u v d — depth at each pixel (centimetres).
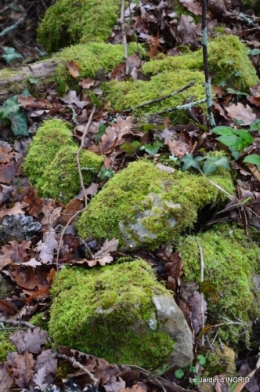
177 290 132
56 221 150
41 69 184
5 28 275
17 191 161
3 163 167
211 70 181
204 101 160
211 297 134
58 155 160
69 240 145
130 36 205
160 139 161
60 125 171
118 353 125
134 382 123
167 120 168
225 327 133
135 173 147
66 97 182
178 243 139
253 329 138
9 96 180
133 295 122
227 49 183
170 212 137
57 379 123
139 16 209
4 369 123
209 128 163
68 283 133
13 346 128
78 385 120
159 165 150
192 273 135
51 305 132
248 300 135
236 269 137
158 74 184
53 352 125
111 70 190
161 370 124
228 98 176
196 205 142
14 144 174
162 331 122
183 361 124
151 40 200
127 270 129
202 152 154
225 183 147
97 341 125
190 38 203
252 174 154
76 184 156
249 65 188
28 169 165
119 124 167
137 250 138
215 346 130
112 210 142
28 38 268
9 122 176
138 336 122
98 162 158
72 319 124
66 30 226
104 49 195
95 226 143
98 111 178
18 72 183
